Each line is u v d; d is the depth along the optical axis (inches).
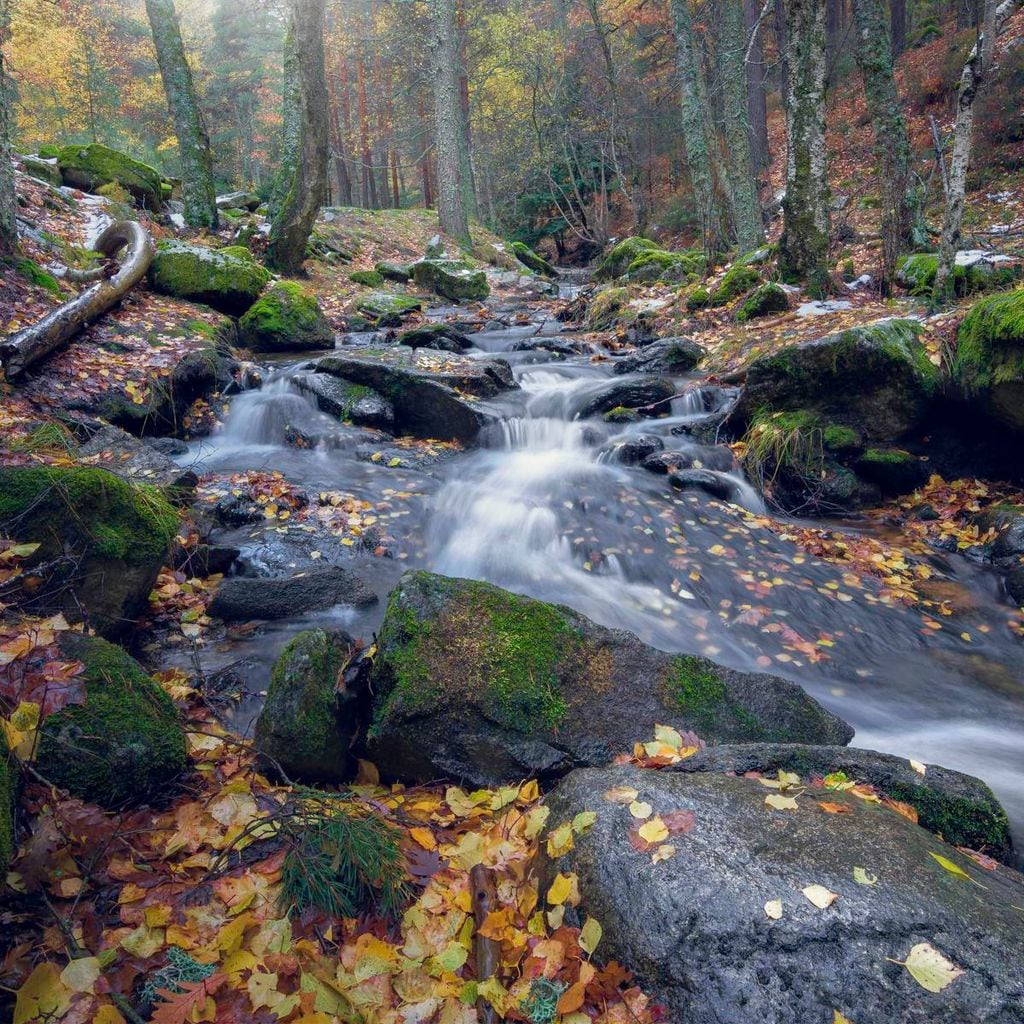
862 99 918.4
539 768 119.0
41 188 461.1
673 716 127.6
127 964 82.2
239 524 229.5
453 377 327.6
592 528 234.8
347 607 184.7
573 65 1203.2
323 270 627.8
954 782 109.1
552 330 521.0
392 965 84.8
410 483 266.4
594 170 1268.5
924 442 270.2
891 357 257.4
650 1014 73.3
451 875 100.0
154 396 291.7
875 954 72.1
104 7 1314.0
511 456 295.3
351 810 108.1
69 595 144.7
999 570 218.8
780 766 110.6
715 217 538.9
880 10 441.4
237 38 1565.0
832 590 209.2
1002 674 177.0
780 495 270.5
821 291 398.0
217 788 114.5
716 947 74.9
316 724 120.3
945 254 318.3
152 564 162.6
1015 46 669.9
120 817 101.7
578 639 132.3
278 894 93.2
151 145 1491.1
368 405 315.3
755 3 892.0
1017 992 68.5
